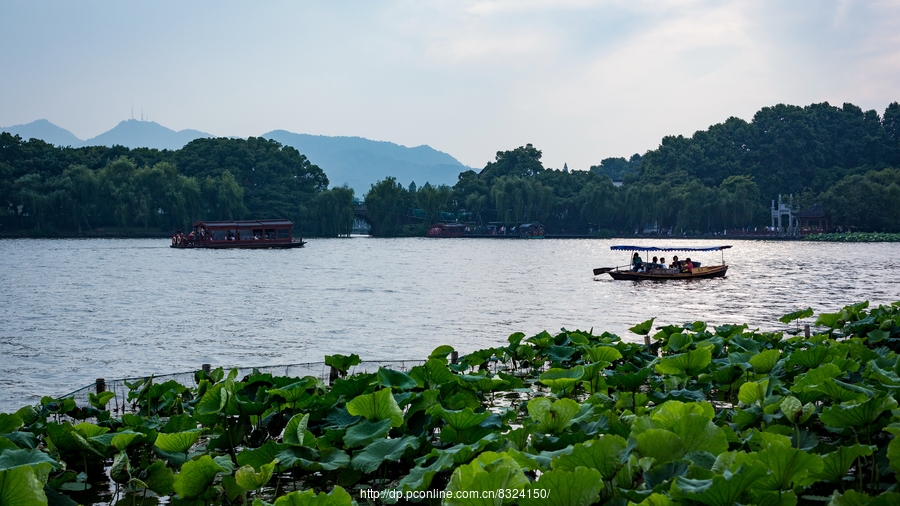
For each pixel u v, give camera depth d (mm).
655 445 6199
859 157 166875
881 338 15773
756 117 171875
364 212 141250
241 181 137125
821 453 7270
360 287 40781
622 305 32438
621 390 12289
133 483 7953
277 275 49500
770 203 155000
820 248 99750
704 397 11062
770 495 5480
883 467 6848
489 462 6008
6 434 8609
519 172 160500
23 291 37719
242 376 14219
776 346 14922
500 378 11492
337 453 7957
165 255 72875
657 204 131625
